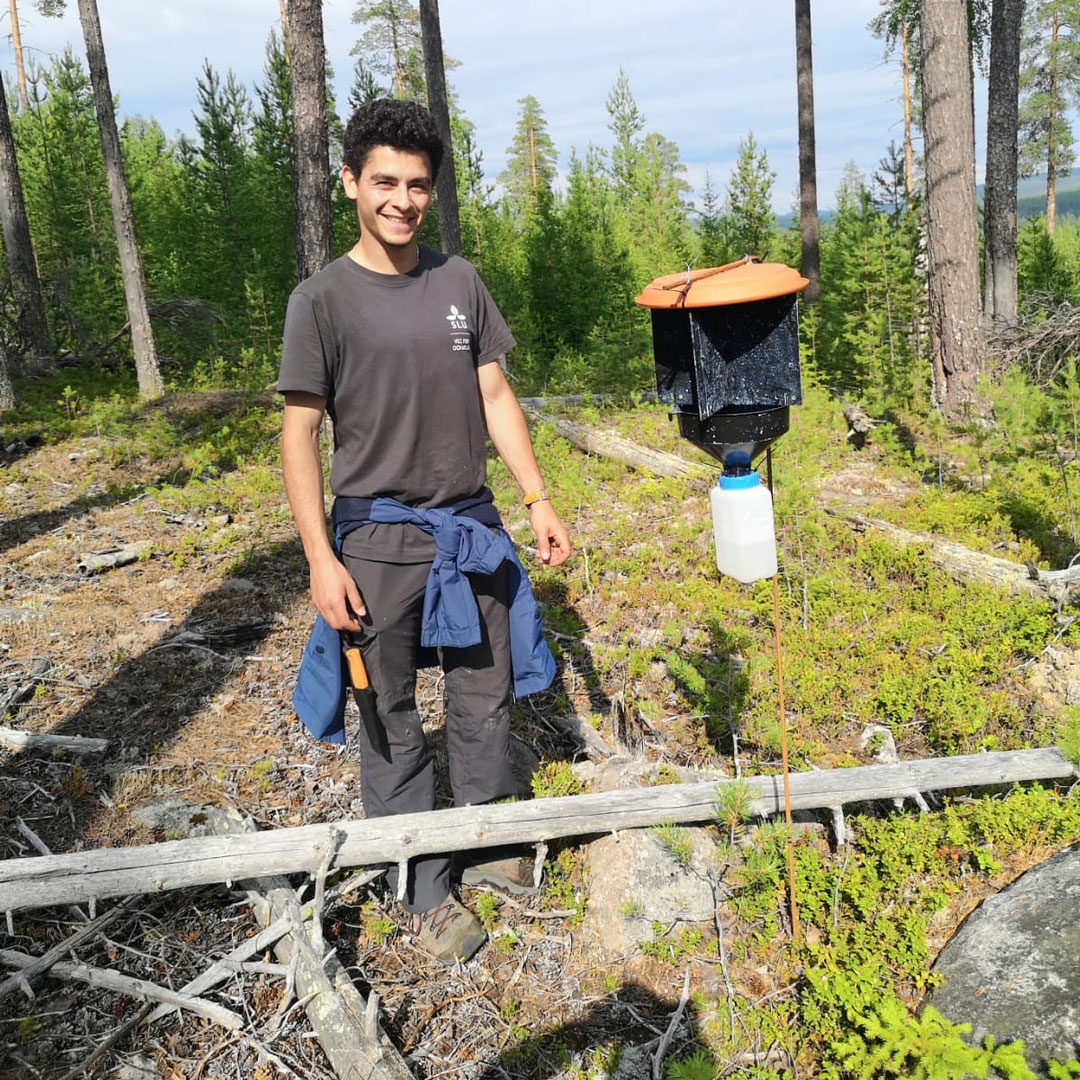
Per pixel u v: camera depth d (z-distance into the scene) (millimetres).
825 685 3740
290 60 6836
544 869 2877
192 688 4004
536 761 3371
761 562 2402
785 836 2756
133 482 7543
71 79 20078
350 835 2611
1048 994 2191
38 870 2566
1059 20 32938
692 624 4371
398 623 2432
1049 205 37031
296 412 2283
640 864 2711
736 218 17953
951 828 2820
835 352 12227
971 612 4191
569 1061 2312
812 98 16125
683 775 3189
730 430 2271
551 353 17516
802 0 15586
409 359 2281
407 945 2662
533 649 2609
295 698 2564
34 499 7109
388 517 2357
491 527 2508
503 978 2561
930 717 3525
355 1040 2227
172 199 22109
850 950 2520
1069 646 3900
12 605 4879
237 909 2717
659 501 6062
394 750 2596
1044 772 2951
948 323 8039
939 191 7914
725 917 2666
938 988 2338
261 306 15914
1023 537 5090
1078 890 2412
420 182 2164
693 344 2203
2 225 14109
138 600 4949
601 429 7855
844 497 6113
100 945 2586
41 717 3781
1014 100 13102
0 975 2494
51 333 16094
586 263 18859
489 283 17891
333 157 17781
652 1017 2422
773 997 2451
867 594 4520
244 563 5328
